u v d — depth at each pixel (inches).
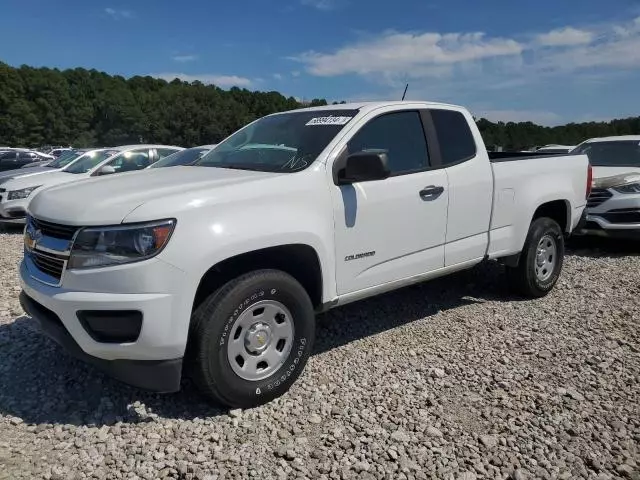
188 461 112.8
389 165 166.7
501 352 170.6
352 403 137.6
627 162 372.2
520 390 145.3
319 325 193.0
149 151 450.3
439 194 176.4
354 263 155.5
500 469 112.5
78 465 111.2
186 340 121.4
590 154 393.7
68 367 155.6
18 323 191.2
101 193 131.8
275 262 145.3
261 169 155.9
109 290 117.3
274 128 180.5
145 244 117.4
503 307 215.2
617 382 150.5
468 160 189.6
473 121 198.2
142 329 117.2
